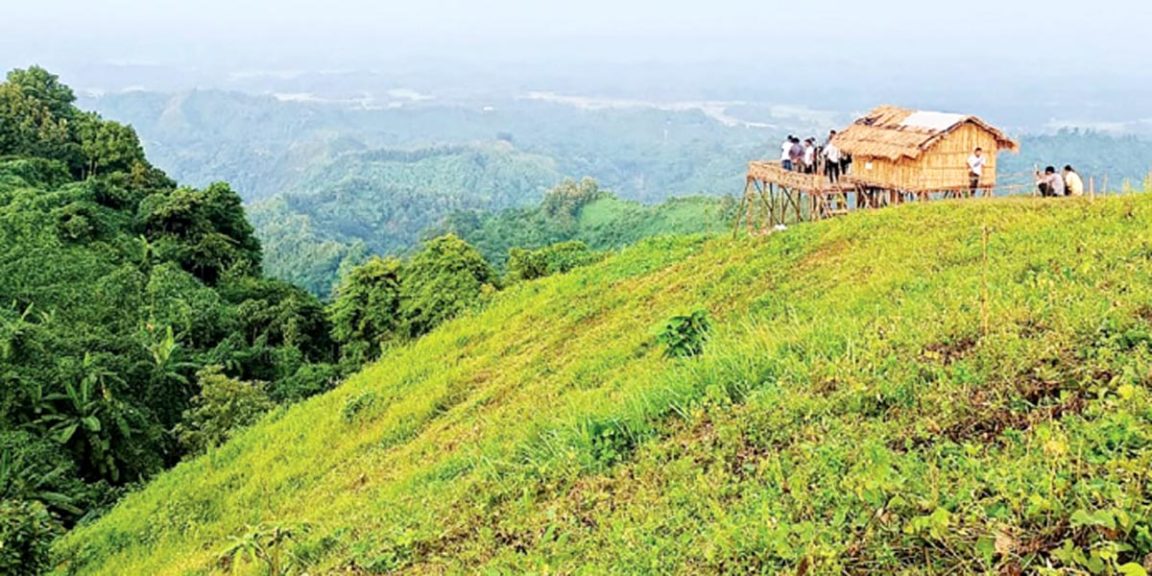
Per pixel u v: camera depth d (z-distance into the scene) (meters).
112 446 33.34
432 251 38.44
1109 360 6.70
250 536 9.59
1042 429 5.61
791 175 27.53
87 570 16.36
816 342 9.85
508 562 7.48
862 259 16.98
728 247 24.05
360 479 15.84
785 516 5.98
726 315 16.84
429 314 36.00
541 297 26.67
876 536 5.27
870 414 7.41
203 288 52.09
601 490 8.25
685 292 20.55
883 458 6.05
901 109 28.78
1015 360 7.17
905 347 8.48
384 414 20.09
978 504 5.11
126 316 46.00
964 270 12.20
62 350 36.88
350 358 39.75
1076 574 4.34
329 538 10.77
